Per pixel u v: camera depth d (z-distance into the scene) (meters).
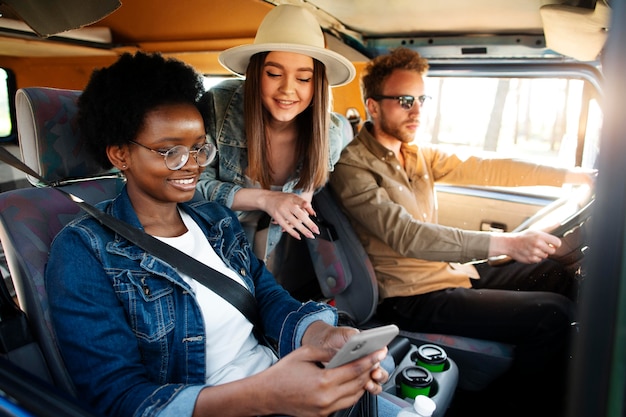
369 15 2.17
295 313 1.31
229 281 1.23
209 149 1.19
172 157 1.11
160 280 1.13
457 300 1.97
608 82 0.55
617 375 0.54
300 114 1.89
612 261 0.54
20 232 1.19
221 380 1.19
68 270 1.05
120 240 1.12
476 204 2.71
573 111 2.37
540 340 1.83
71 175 1.41
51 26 1.33
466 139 2.98
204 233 1.33
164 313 1.12
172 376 1.15
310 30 1.72
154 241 1.15
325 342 1.21
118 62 1.12
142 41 2.69
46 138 1.34
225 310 1.21
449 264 2.16
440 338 1.99
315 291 2.45
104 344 1.03
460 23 2.20
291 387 0.92
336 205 2.07
